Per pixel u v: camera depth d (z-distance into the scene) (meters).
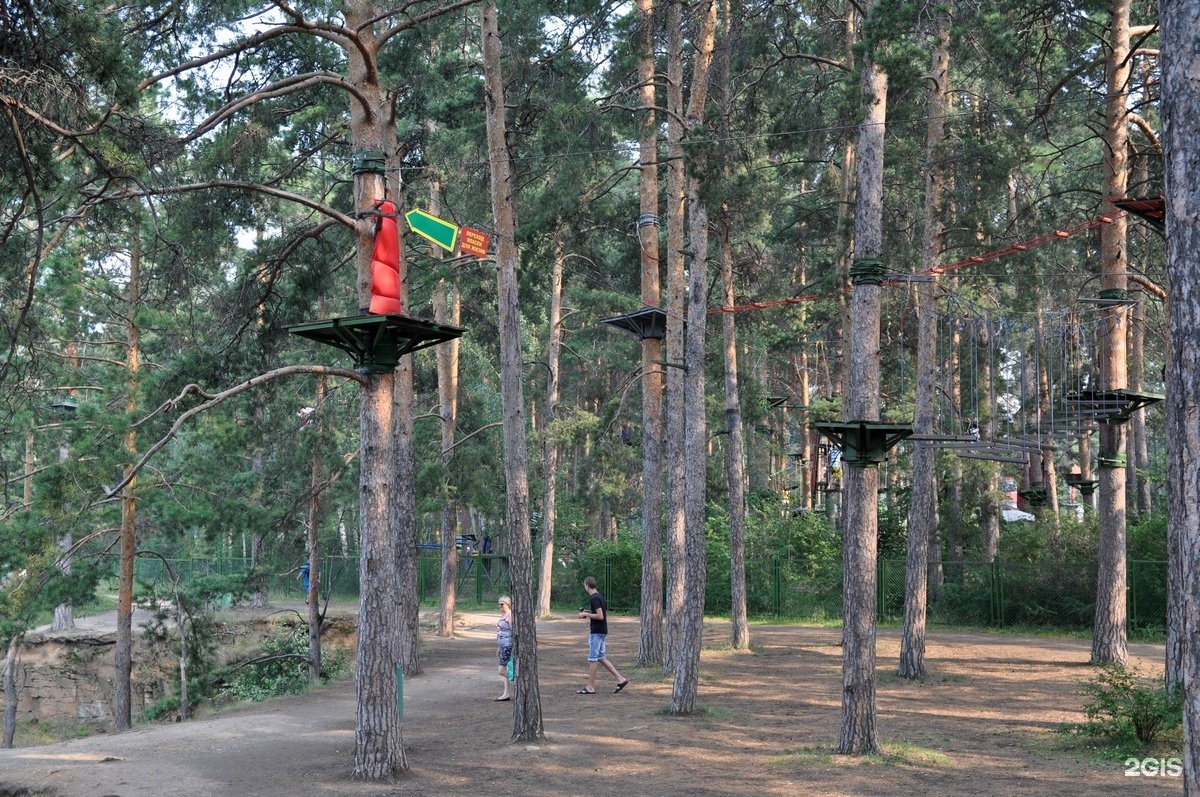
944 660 23.23
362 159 12.93
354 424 38.28
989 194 21.09
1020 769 11.69
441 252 27.62
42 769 12.80
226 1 16.05
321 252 22.16
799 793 10.71
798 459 46.66
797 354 44.09
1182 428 5.57
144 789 11.54
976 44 21.05
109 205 12.36
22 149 7.96
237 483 24.45
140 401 22.17
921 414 21.33
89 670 33.19
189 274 15.37
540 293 31.02
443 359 30.48
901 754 12.44
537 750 13.62
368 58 12.95
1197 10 5.71
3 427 20.50
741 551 26.02
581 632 32.69
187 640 24.97
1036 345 20.50
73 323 22.19
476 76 24.98
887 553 36.88
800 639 28.53
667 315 22.02
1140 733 13.19
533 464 48.81
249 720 16.94
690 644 16.47
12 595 21.73
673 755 13.12
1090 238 29.98
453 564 32.47
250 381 11.82
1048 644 26.59
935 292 21.84
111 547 24.05
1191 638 5.43
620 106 20.56
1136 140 26.59
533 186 28.41
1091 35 21.91
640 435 40.69
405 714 17.61
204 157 16.97
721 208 23.70
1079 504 49.12
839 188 28.64
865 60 14.70
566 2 20.58
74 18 8.53
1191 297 5.59
